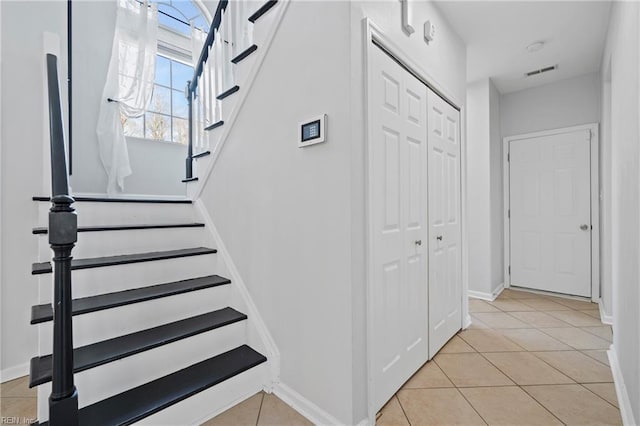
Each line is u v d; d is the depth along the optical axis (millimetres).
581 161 3553
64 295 1019
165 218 2459
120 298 1706
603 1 2262
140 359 1521
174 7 3658
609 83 2906
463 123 2725
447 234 2422
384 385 1638
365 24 1479
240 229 2066
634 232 1513
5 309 1934
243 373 1692
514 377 1936
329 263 1478
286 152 1705
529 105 3895
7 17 2010
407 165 1874
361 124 1454
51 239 997
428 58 2137
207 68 2699
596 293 3447
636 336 1416
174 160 3705
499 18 2449
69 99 2361
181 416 1452
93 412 1334
